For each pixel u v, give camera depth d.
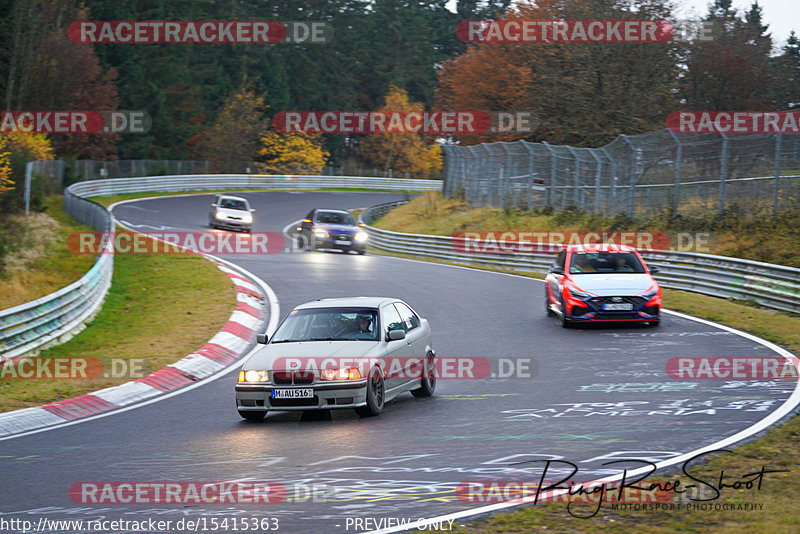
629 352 41.91
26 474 23.84
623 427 26.94
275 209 166.50
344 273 79.06
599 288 49.28
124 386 37.38
